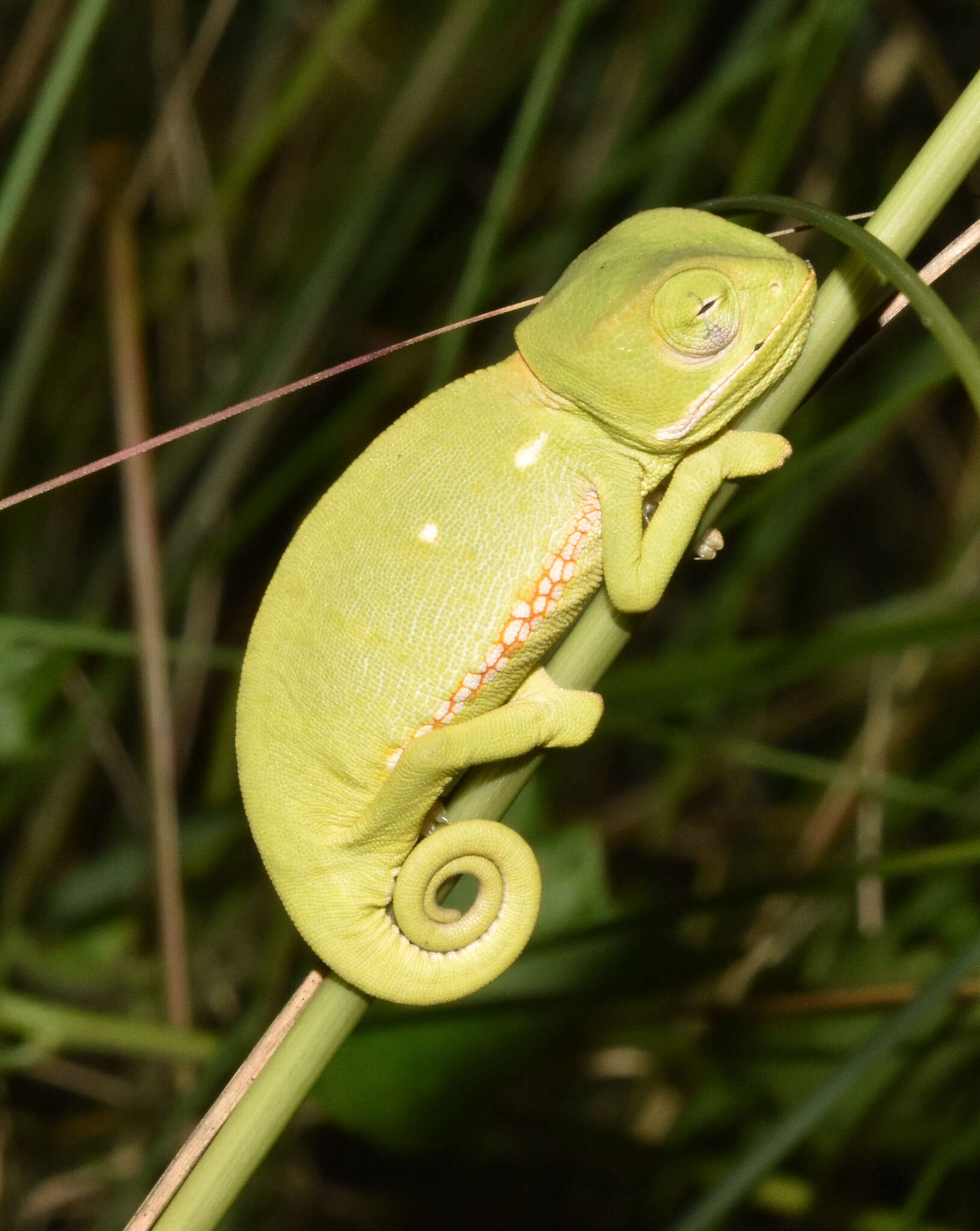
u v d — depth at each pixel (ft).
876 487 3.03
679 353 1.49
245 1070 1.50
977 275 2.54
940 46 2.72
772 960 2.11
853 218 1.50
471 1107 1.75
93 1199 2.17
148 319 2.42
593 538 1.51
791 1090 1.90
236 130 2.44
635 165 1.91
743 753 1.98
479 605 1.50
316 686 1.51
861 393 2.05
